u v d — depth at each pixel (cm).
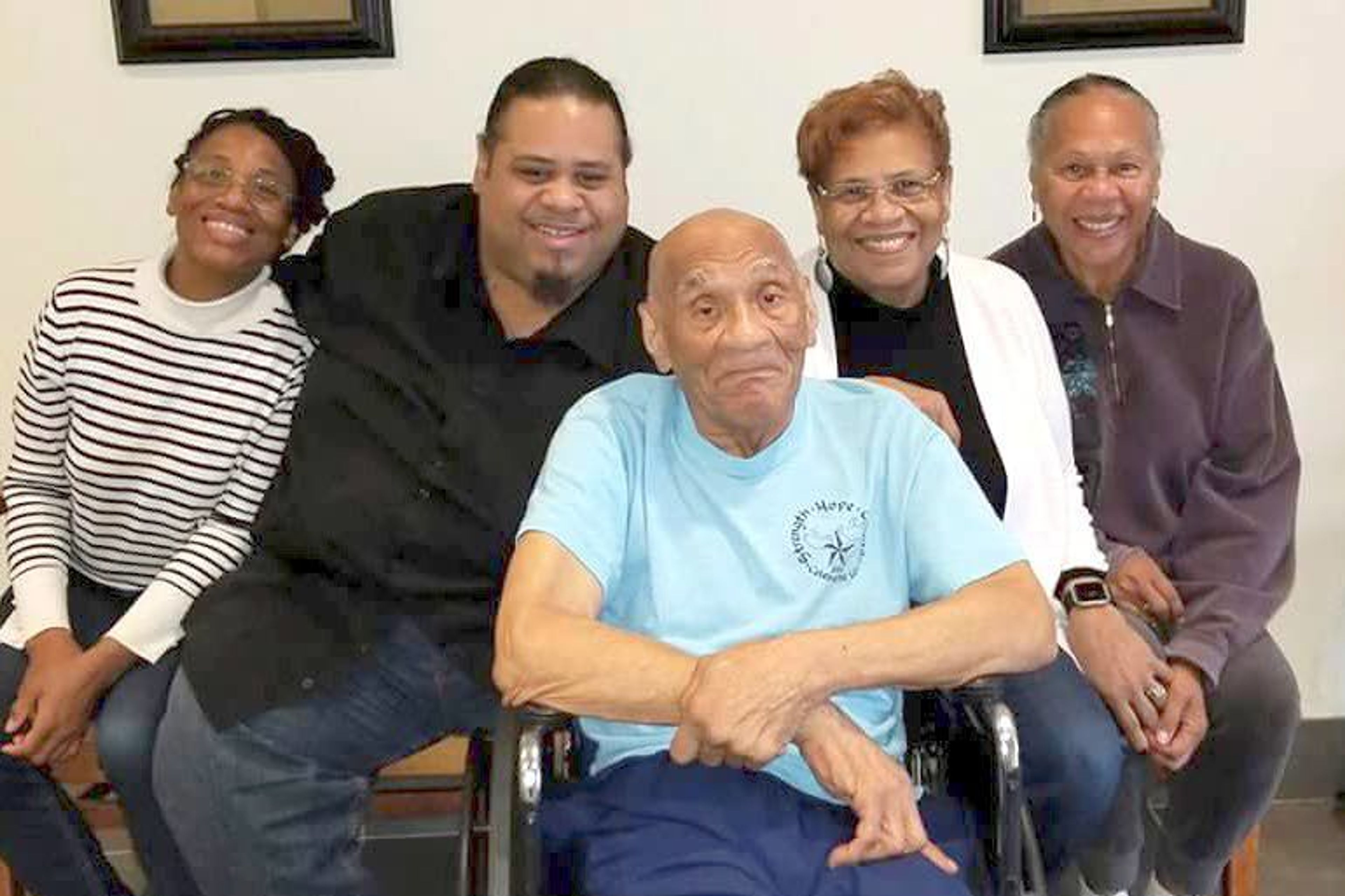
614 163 174
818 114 175
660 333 143
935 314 183
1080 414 199
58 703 175
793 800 134
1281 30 232
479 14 226
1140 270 197
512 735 134
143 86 227
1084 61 233
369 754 175
